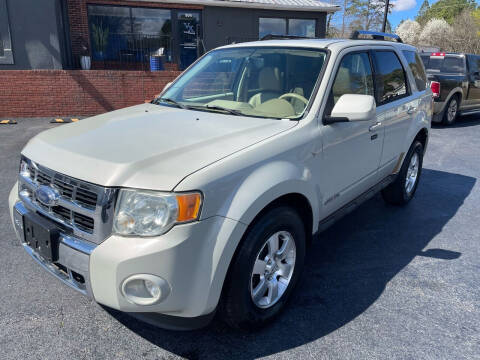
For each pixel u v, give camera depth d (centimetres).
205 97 368
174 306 218
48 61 1163
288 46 361
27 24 1125
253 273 256
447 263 374
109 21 1408
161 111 332
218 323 284
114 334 271
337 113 299
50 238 232
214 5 1479
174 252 209
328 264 370
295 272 295
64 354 251
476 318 295
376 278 346
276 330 278
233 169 234
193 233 214
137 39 1452
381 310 302
